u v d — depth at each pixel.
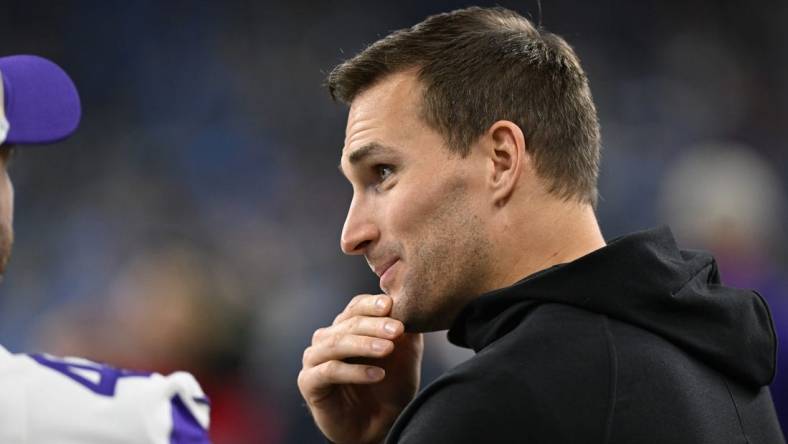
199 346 17.59
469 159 5.93
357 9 39.72
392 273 6.12
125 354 17.42
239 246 29.88
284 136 36.38
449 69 5.96
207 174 34.38
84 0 38.66
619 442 5.12
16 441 4.79
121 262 28.73
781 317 13.16
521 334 5.35
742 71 39.94
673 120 37.66
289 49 38.72
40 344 22.98
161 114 37.12
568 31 40.75
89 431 4.91
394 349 7.01
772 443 5.82
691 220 25.30
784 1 41.06
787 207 31.80
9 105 5.40
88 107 36.97
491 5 40.50
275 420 18.70
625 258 5.54
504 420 5.11
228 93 37.69
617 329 5.43
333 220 33.66
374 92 6.11
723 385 5.67
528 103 5.98
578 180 6.07
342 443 6.96
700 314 5.63
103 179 33.19
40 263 28.92
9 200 5.21
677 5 40.91
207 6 39.12
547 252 5.94
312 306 22.14
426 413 5.28
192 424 5.25
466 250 5.93
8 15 38.25
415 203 5.95
